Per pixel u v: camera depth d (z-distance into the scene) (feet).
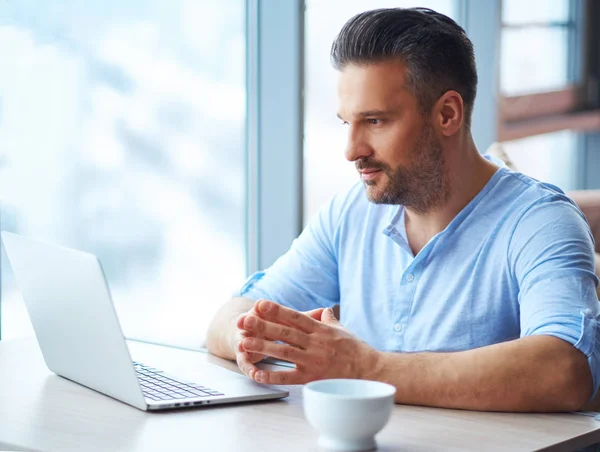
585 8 13.91
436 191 4.58
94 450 3.02
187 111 8.11
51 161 7.36
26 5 7.07
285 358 3.76
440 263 4.72
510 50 12.25
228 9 8.18
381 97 4.30
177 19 7.95
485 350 3.74
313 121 8.77
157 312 8.16
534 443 3.16
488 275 4.60
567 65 13.76
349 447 3.01
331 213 5.33
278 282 5.31
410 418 3.47
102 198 7.70
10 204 7.16
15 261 4.19
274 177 8.27
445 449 3.05
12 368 4.35
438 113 4.47
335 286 5.41
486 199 4.67
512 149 12.71
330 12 8.80
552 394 3.62
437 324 4.71
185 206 8.21
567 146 13.91
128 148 7.81
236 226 8.51
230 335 4.49
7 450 3.11
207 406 3.60
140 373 4.10
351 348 3.79
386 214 5.04
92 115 7.56
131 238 7.94
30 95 7.17
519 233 4.50
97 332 3.59
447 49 4.42
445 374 3.66
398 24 4.32
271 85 8.15
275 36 8.07
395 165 4.41
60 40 7.29
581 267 4.16
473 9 10.61
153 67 7.88
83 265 3.50
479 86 10.79
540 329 3.93
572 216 4.45
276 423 3.35
